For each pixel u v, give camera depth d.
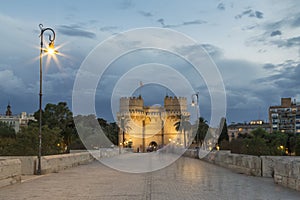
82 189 12.63
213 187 13.05
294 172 12.29
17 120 149.38
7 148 28.19
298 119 163.62
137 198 10.38
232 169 22.22
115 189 12.59
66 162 24.16
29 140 28.61
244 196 10.68
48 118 67.00
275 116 171.38
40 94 19.83
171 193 11.43
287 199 10.05
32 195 11.12
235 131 189.50
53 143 31.98
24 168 18.98
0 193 11.62
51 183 14.77
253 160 18.11
